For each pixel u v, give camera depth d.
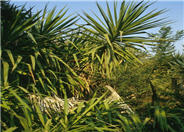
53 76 2.00
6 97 1.39
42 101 1.59
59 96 2.11
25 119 1.25
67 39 2.14
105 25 2.38
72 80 2.05
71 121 1.41
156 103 1.57
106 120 1.48
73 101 1.91
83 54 2.27
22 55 1.68
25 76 1.80
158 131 1.29
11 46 1.63
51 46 2.01
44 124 1.29
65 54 2.23
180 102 1.63
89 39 2.47
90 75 2.60
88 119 1.47
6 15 1.75
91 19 2.30
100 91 2.46
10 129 1.09
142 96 2.40
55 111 1.60
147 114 1.56
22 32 1.69
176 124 1.36
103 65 2.41
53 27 2.01
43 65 1.90
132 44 2.50
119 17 2.30
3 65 1.32
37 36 1.80
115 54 2.56
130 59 2.50
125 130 1.29
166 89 1.92
